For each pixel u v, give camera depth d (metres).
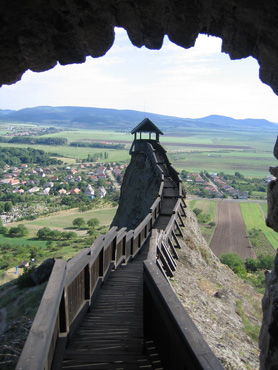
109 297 5.88
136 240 9.55
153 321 3.75
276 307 3.67
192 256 10.85
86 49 5.89
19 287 15.35
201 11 5.21
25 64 5.82
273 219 4.37
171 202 15.78
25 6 4.96
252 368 5.72
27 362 2.36
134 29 5.82
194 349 2.25
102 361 3.83
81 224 76.94
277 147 4.31
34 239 67.25
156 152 24.16
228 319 7.48
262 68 5.01
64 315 3.91
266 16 4.27
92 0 5.20
